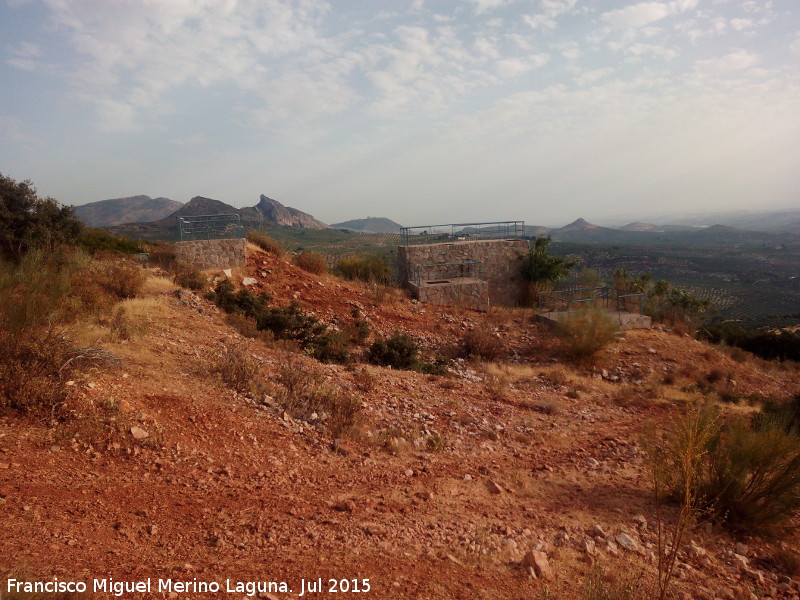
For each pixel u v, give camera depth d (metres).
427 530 5.09
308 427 7.62
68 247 15.48
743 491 6.20
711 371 17.98
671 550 4.92
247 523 4.68
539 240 25.34
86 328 8.77
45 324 7.37
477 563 4.51
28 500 4.29
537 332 20.02
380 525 5.02
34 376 5.98
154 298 13.42
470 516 5.62
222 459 6.06
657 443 8.14
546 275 24.95
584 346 17.12
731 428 7.00
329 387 9.38
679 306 26.41
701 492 6.30
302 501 5.41
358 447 7.44
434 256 24.02
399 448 7.62
